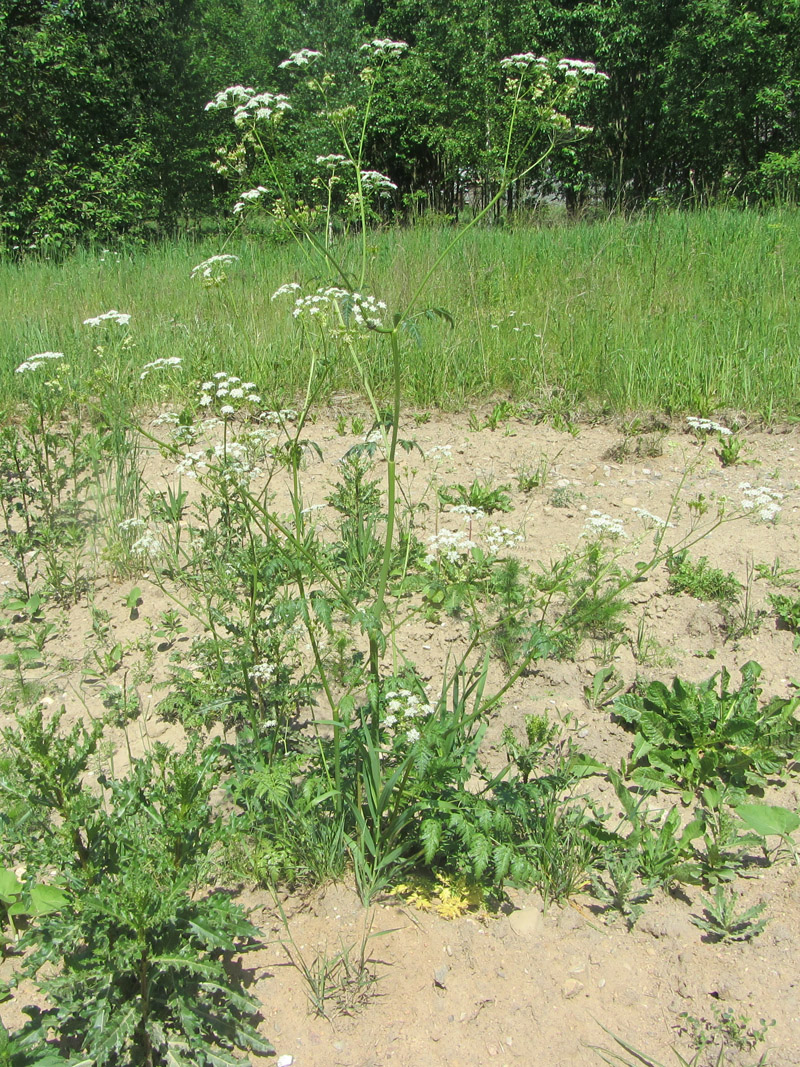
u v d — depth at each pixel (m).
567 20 23.52
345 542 4.67
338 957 2.70
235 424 6.31
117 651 4.19
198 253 13.12
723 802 3.31
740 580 4.59
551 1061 2.45
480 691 3.07
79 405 6.88
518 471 5.89
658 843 3.05
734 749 3.49
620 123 24.73
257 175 3.79
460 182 22.22
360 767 3.06
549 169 22.28
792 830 3.15
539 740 3.16
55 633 4.46
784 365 6.92
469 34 21.70
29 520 5.27
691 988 2.64
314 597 2.77
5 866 3.03
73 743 2.45
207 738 3.68
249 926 2.39
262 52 26.11
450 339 7.68
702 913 2.91
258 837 3.01
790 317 7.70
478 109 20.36
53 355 4.48
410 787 2.88
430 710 2.78
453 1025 2.54
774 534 4.98
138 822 2.64
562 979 2.67
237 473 3.59
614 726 3.73
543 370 7.21
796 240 10.46
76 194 20.31
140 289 9.91
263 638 3.43
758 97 22.61
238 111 3.66
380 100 21.89
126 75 23.67
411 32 25.78
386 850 2.94
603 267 9.51
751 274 9.02
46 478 5.13
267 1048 2.40
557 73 3.84
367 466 5.10
